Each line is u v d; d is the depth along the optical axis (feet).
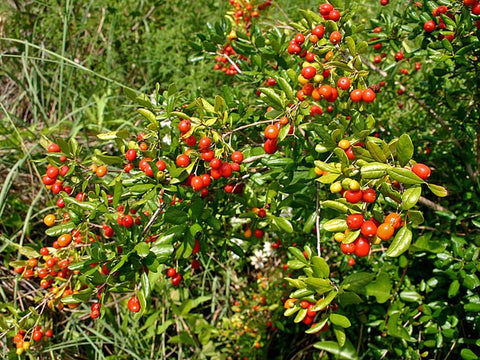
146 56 17.22
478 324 8.21
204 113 7.23
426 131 11.98
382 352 9.31
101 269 6.23
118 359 10.96
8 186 10.77
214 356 12.03
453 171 10.32
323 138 6.03
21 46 15.97
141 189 6.43
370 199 5.09
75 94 15.43
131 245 6.17
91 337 10.97
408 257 9.48
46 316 8.87
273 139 6.75
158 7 19.20
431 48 7.89
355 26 7.43
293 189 7.48
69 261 7.84
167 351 12.34
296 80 7.01
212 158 6.45
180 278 8.42
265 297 12.30
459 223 8.85
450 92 10.34
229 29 9.80
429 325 8.71
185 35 16.83
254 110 8.00
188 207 6.76
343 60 7.16
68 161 7.43
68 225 7.03
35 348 9.04
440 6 7.54
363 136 5.74
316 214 7.39
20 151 12.89
